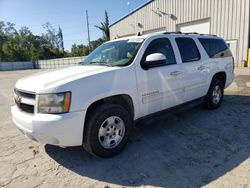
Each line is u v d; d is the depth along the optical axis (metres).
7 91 11.88
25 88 3.41
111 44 4.73
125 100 3.88
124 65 3.84
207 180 2.99
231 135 4.38
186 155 3.68
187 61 4.91
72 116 3.17
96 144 3.46
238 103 6.63
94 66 4.05
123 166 3.43
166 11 22.89
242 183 2.89
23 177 3.25
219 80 6.08
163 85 4.30
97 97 3.40
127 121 3.78
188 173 3.17
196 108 6.19
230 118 5.34
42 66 51.75
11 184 3.09
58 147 4.15
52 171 3.38
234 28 17.64
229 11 17.78
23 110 3.46
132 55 4.01
